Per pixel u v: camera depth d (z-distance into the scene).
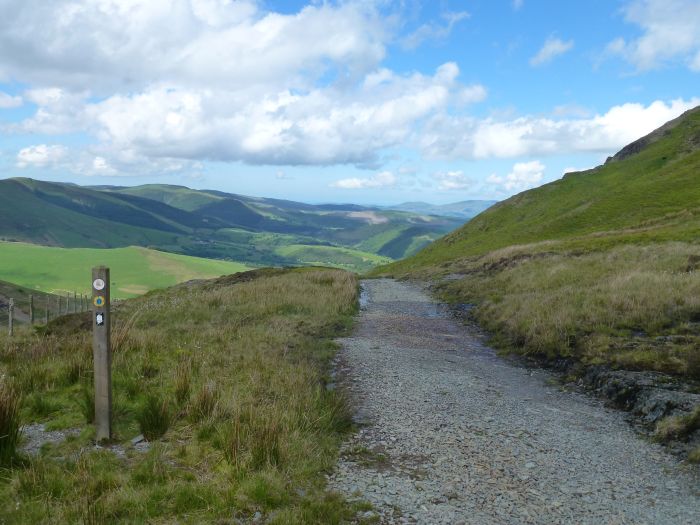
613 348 13.05
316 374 11.20
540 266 27.77
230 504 5.32
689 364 11.10
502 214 98.44
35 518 4.70
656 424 9.12
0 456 5.77
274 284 27.88
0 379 7.45
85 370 9.65
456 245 89.00
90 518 4.72
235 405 7.85
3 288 85.50
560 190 97.44
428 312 23.86
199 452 6.61
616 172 96.00
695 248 24.00
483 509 6.03
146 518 4.92
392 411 9.58
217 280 41.97
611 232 44.16
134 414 7.86
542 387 11.96
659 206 60.12
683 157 85.12
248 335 14.62
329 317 19.70
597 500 6.45
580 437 8.73
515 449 8.02
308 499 5.68
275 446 6.61
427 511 5.86
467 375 12.55
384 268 92.94
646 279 18.44
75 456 6.23
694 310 14.73
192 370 10.20
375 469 7.00
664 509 6.27
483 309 21.39
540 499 6.39
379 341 16.41
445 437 8.37
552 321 15.77
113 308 24.20
